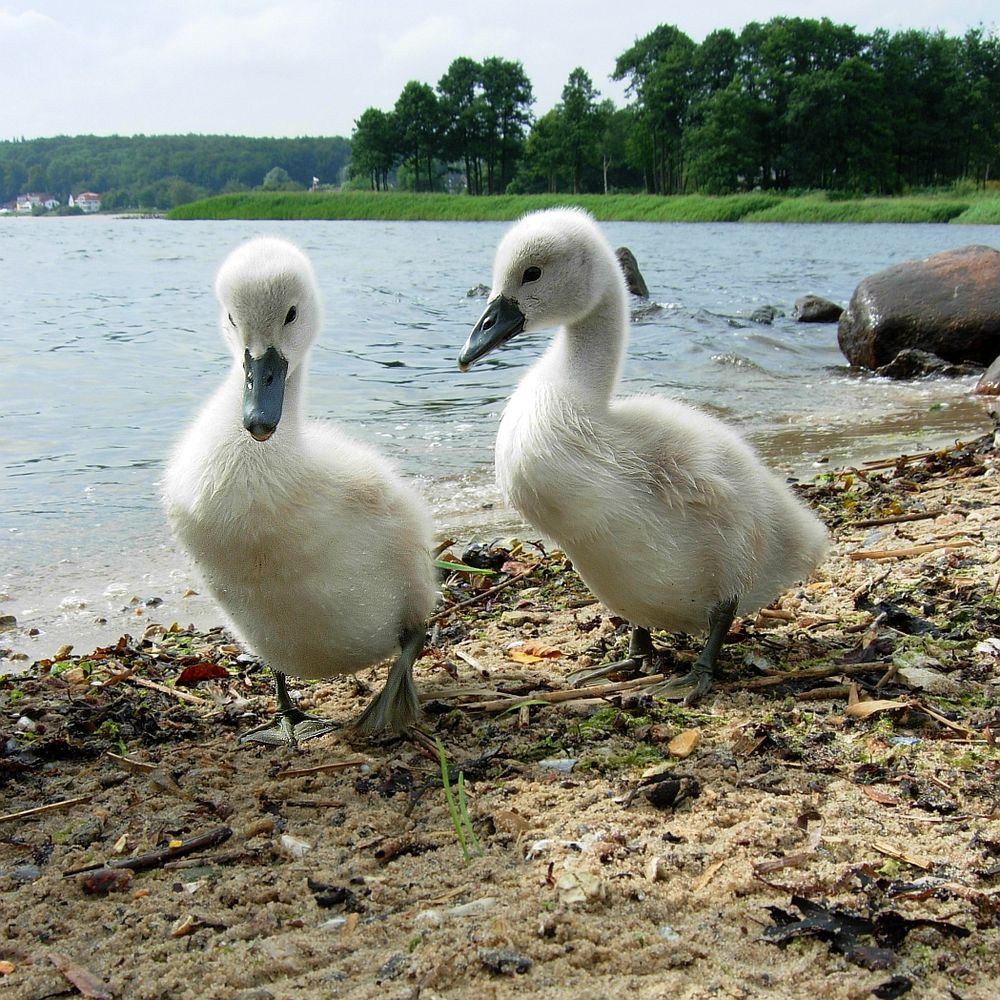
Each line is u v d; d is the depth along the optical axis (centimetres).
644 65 2062
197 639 101
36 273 477
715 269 511
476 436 171
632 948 53
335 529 74
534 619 100
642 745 73
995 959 52
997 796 65
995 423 173
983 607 92
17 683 90
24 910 58
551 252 85
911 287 241
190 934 55
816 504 127
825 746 71
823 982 51
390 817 65
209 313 327
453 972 51
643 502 79
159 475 150
